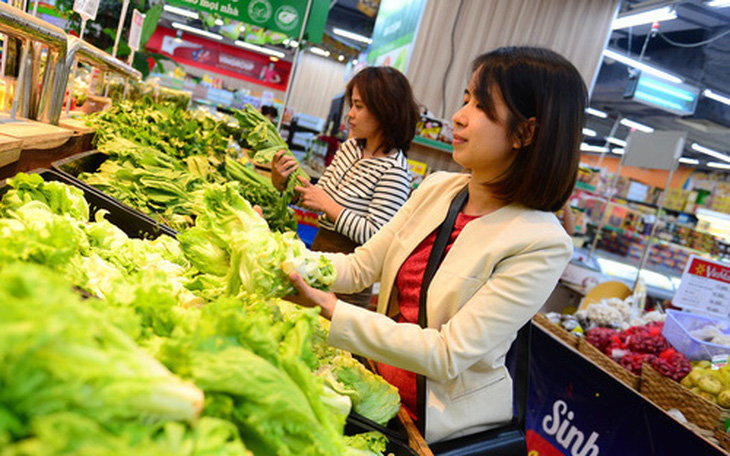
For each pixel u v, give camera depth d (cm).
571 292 570
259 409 68
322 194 261
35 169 187
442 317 145
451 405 146
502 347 146
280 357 78
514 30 655
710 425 264
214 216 131
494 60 138
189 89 1595
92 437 47
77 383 48
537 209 145
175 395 56
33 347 46
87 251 130
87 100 358
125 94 441
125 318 70
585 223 928
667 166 511
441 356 130
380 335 128
